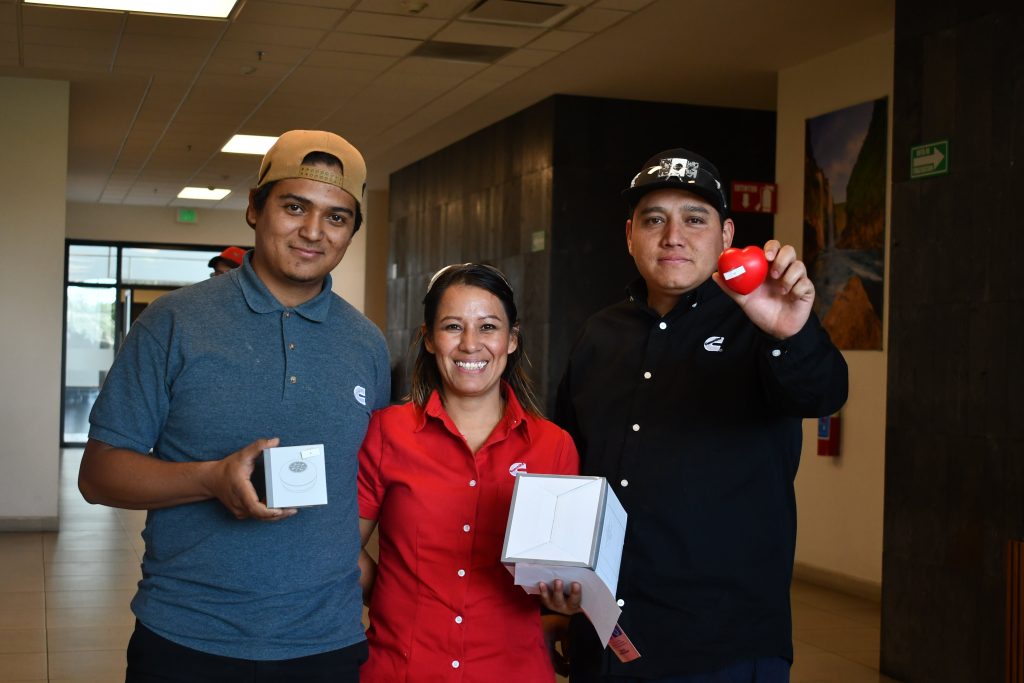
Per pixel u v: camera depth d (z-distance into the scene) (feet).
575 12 23.32
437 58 27.58
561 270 32.01
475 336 7.79
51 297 29.37
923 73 16.63
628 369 8.64
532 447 8.05
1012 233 15.05
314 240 6.95
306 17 24.08
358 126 37.01
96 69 28.71
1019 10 14.99
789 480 8.37
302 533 6.86
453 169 40.32
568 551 6.69
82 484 6.83
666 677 7.98
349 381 7.25
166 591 6.71
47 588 22.62
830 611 21.93
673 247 8.14
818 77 25.66
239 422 6.83
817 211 25.20
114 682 16.22
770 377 7.22
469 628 7.67
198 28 25.00
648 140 32.45
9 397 29.17
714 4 22.38
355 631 7.14
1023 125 14.92
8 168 29.25
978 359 15.56
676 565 8.03
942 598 16.15
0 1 23.12
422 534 7.80
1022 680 12.60
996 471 15.21
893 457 17.13
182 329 6.80
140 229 57.77
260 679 6.66
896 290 17.11
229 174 47.06
